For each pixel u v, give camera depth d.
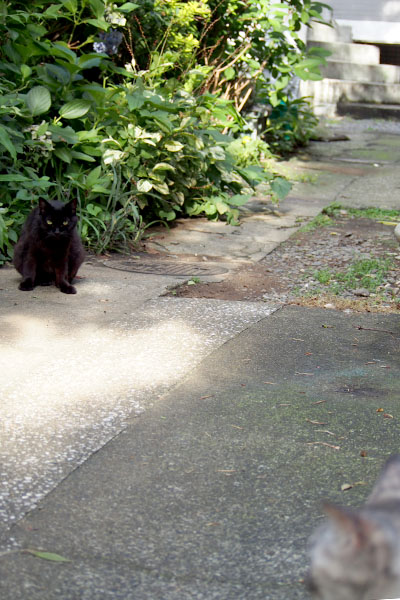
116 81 9.78
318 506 3.23
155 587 2.73
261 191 10.08
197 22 10.62
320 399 4.24
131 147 7.73
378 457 3.63
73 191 7.68
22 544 2.93
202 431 3.84
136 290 6.12
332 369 4.68
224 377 4.50
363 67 18.94
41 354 4.73
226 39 10.93
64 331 5.16
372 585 1.92
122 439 3.74
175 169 7.98
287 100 13.07
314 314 5.67
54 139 7.35
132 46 9.69
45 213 5.93
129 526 3.07
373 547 1.93
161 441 3.73
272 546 2.97
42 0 8.27
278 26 10.84
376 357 4.89
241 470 3.49
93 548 2.93
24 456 3.54
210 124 9.12
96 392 4.24
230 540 3.00
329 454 3.65
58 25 9.05
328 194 10.09
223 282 6.50
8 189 7.11
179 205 8.50
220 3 10.38
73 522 3.08
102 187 7.43
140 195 7.80
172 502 3.24
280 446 3.71
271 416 4.02
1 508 3.14
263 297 6.12
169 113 8.27
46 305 5.71
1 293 5.98
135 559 2.88
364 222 8.69
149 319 5.44
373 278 6.57
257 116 11.93
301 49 11.62
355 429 3.90
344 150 13.66
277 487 3.37
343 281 6.55
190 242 7.76
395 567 1.90
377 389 4.40
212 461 3.56
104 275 6.57
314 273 6.69
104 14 8.41
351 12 19.81
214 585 2.75
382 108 17.81
